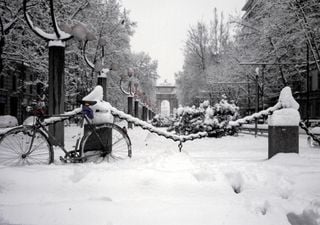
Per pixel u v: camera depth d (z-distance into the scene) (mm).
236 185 3584
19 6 11484
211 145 9094
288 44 18703
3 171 3525
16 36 12484
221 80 33375
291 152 5141
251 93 30422
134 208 2648
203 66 42438
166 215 2523
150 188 3240
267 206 2701
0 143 4125
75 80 19344
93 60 21641
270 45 20594
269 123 5395
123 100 32438
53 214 2523
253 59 23578
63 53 7242
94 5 18297
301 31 16219
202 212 2570
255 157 5727
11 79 30531
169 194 3121
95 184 3312
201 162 4426
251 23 22641
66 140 8875
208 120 12992
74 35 6957
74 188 3232
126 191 3178
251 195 3084
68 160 4328
